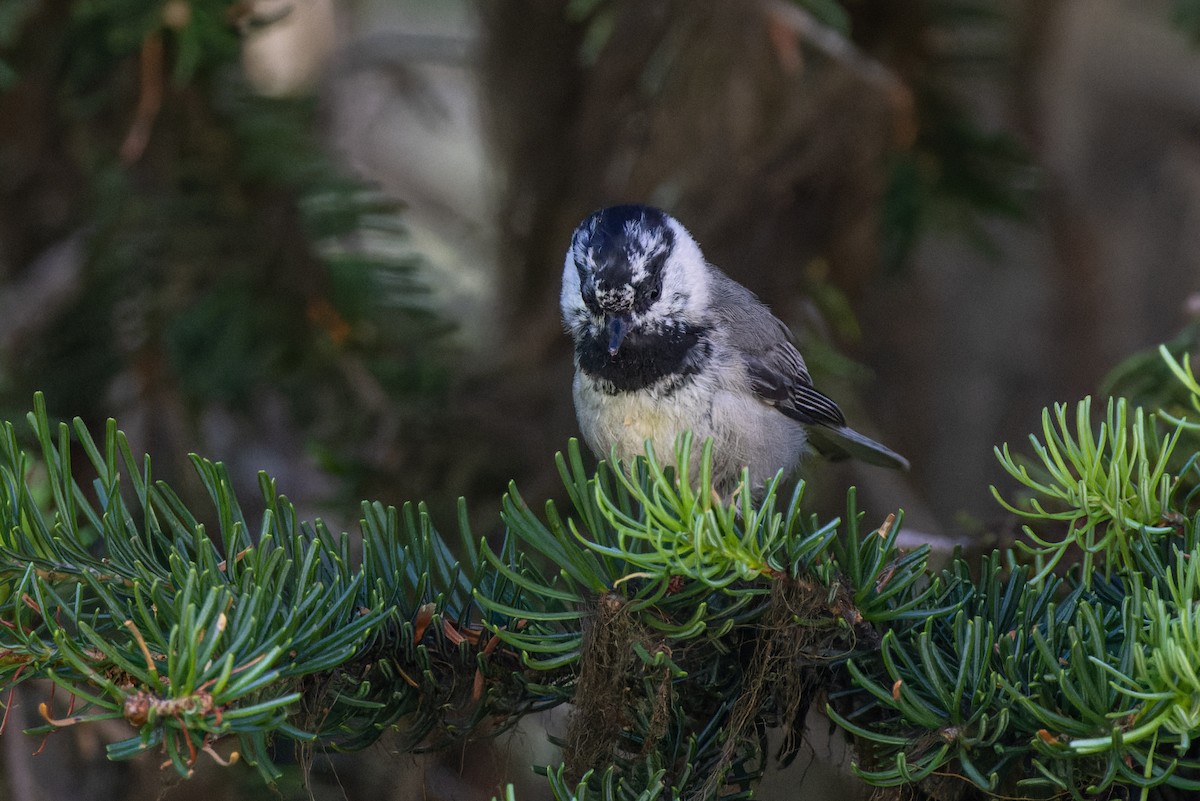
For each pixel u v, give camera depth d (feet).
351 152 47.06
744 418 26.94
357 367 32.45
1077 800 14.05
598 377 26.94
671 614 16.72
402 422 32.68
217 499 16.39
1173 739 14.14
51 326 32.73
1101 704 13.87
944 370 45.98
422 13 58.80
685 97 32.53
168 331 31.01
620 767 16.31
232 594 15.24
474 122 54.29
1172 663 12.90
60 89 31.86
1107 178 46.60
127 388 32.89
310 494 35.86
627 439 27.07
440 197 54.85
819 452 34.30
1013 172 35.22
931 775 16.05
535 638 16.05
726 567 15.39
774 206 32.89
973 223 37.24
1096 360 43.65
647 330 26.40
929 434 45.68
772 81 31.78
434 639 17.40
